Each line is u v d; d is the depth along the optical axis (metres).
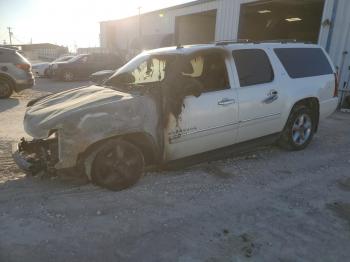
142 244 2.98
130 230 3.20
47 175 4.04
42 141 4.04
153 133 3.96
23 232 3.10
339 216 3.59
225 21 15.91
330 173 4.82
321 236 3.20
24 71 11.41
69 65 18.59
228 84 4.58
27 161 3.88
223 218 3.47
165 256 2.83
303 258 2.86
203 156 4.55
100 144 3.76
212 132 4.43
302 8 18.14
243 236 3.15
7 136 6.22
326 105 6.04
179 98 4.02
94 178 3.82
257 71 4.96
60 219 3.34
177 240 3.06
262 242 3.06
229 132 4.63
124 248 2.92
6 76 11.09
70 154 3.56
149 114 3.90
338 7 11.17
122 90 4.29
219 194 4.02
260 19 20.94
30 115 4.00
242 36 15.34
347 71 11.04
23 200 3.69
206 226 3.30
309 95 5.59
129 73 4.84
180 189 4.11
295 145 5.73
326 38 11.59
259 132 5.05
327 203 3.88
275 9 18.34
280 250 2.96
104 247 2.93
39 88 14.70
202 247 2.96
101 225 3.27
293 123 5.56
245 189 4.18
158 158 4.12
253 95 4.78
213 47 4.57
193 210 3.62
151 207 3.65
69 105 3.90
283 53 5.44
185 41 21.58
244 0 14.68
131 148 3.95
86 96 4.19
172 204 3.73
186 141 4.23
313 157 5.51
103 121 3.62
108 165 3.85
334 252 2.96
